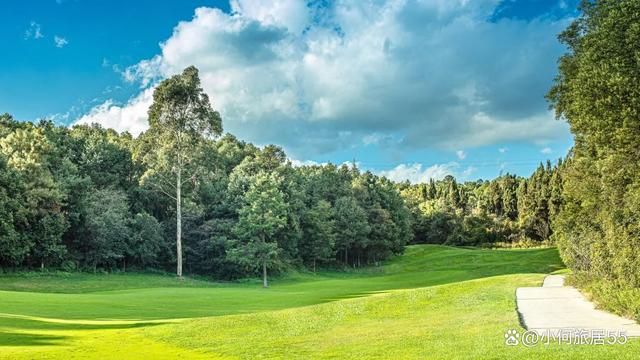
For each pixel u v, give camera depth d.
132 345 17.56
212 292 43.59
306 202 94.38
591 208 26.61
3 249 53.09
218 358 15.55
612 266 21.56
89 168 75.19
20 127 75.94
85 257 65.00
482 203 140.50
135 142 89.62
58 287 50.16
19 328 20.91
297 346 16.86
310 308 24.67
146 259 69.81
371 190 106.31
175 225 74.44
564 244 32.59
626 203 20.09
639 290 17.44
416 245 120.50
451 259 89.81
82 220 64.31
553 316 18.98
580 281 26.67
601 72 19.34
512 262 75.94
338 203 97.06
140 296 38.28
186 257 74.62
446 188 161.25
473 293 26.20
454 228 123.88
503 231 118.62
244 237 66.38
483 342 14.34
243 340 18.30
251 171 88.12
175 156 67.56
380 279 69.94
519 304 22.41
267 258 65.19
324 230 85.88
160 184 75.50
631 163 20.23
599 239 24.17
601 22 20.91
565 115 27.22
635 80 18.70
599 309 20.64
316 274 86.44
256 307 31.77
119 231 65.12
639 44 18.84
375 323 20.98
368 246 99.81
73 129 88.56
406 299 25.64
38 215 58.47
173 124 66.00
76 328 21.30
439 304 24.23
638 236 18.95
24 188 56.62
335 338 17.92
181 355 15.99
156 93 65.50
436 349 14.19
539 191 111.69
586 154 26.31
